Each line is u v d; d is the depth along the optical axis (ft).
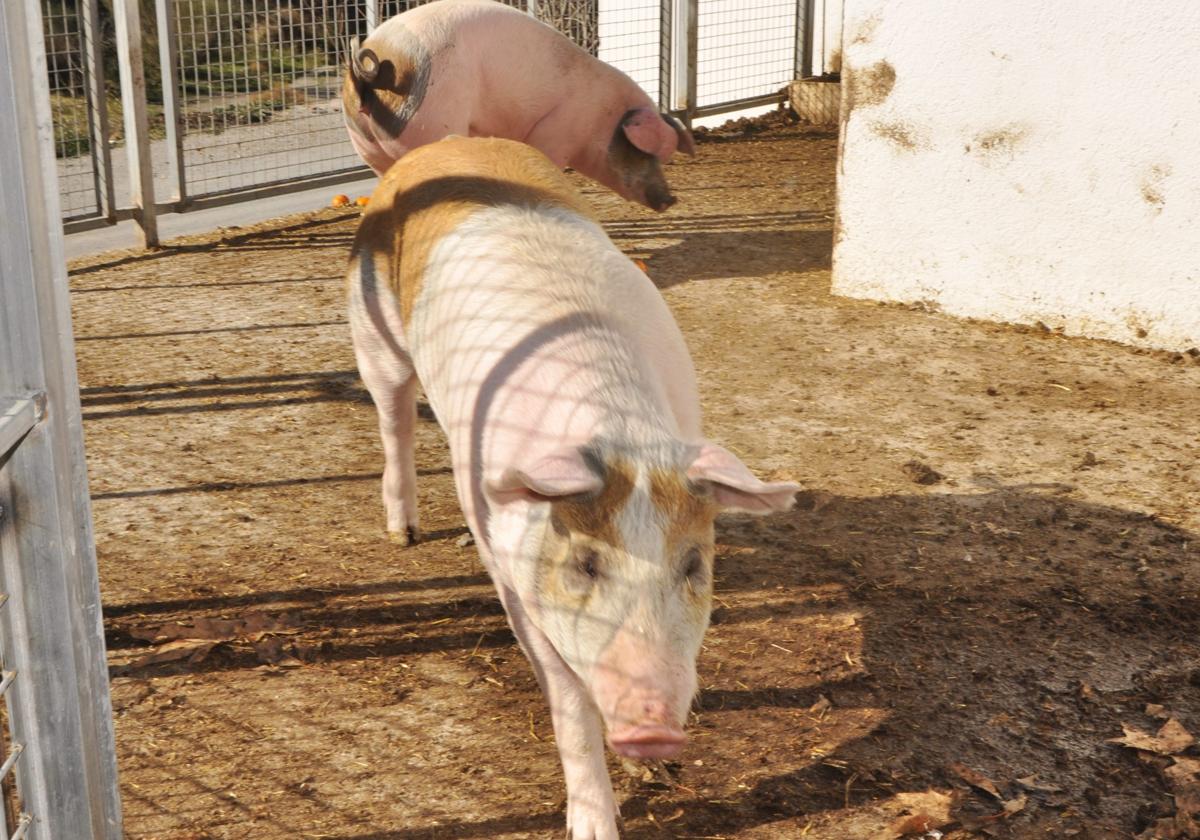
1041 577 14.67
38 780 7.80
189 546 15.47
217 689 12.61
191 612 13.96
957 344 22.36
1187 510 16.21
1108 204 21.59
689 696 8.47
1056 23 21.30
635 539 8.59
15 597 7.54
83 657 7.68
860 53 23.58
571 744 10.20
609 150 21.34
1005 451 17.99
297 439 18.69
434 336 11.35
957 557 15.14
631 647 8.38
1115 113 21.09
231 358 21.94
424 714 12.24
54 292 7.27
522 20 20.21
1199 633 13.52
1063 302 22.59
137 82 28.12
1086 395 20.02
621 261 11.48
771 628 13.67
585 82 20.76
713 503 8.83
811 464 17.62
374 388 14.46
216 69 44.24
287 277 26.89
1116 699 12.39
